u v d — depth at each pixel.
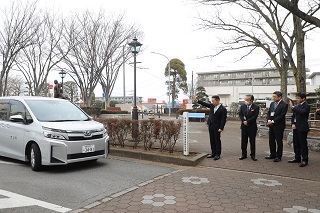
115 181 5.19
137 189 4.75
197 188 4.83
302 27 12.06
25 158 6.07
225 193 4.57
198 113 22.52
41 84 18.11
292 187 4.93
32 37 16.52
